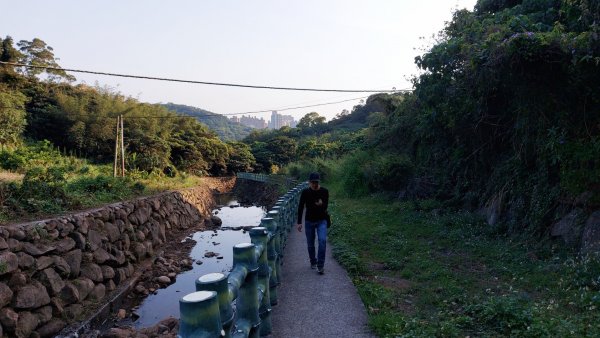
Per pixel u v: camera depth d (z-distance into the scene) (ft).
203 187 111.86
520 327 13.89
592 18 21.25
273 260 15.98
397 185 54.85
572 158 22.94
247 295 9.71
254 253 9.80
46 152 68.95
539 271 20.97
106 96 119.85
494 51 23.39
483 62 24.95
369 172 61.41
